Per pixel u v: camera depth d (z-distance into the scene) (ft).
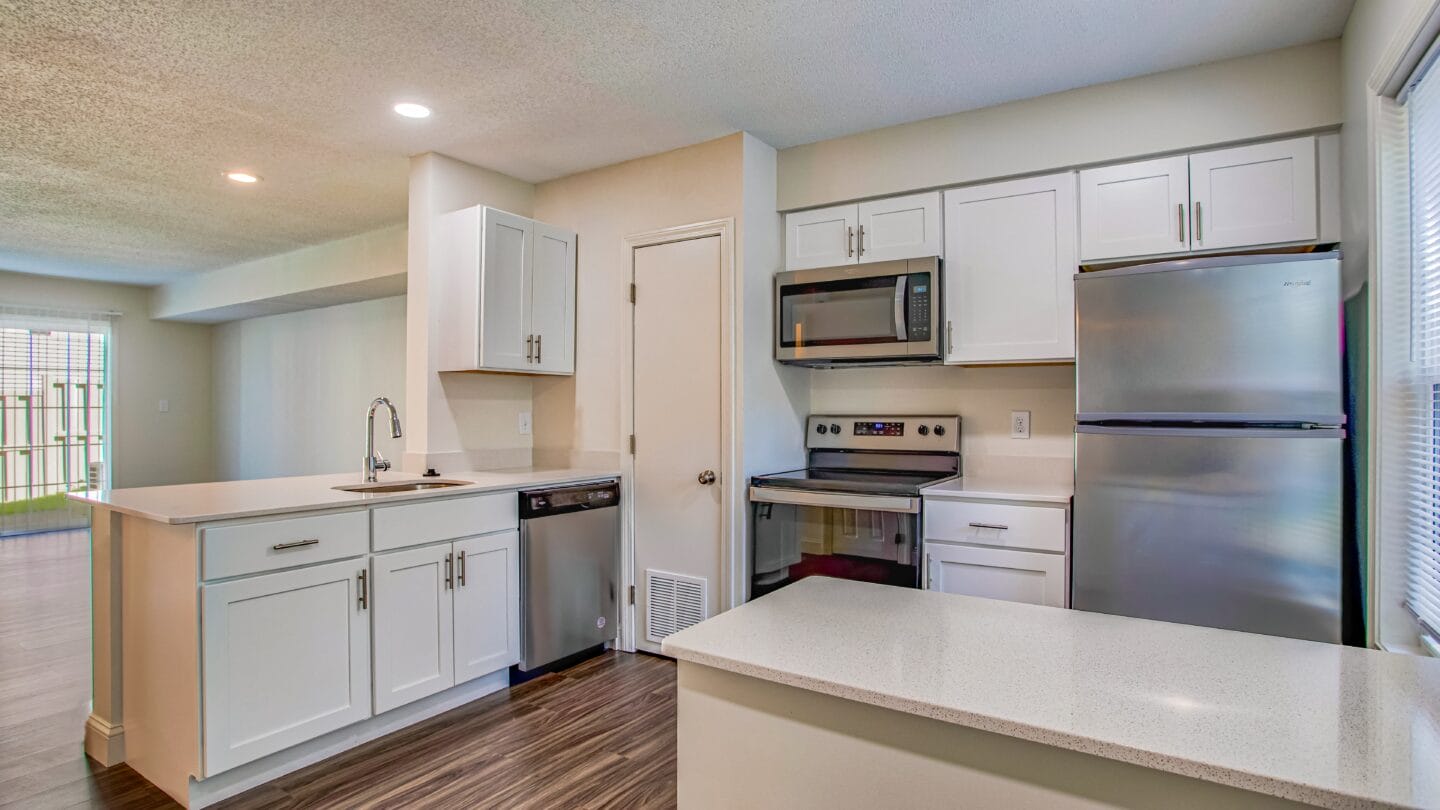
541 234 11.32
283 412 21.89
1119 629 3.98
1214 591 7.04
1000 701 3.01
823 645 3.74
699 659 3.68
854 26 7.41
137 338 22.99
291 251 17.63
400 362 18.45
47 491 21.52
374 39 7.57
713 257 10.48
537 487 10.03
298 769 7.48
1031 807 2.92
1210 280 7.10
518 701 9.29
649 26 7.38
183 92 8.75
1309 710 2.91
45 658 10.78
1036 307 9.08
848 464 11.26
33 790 7.11
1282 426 6.81
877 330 9.84
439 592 8.78
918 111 9.53
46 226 15.11
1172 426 7.27
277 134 10.10
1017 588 8.38
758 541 10.12
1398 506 6.00
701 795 3.79
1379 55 6.15
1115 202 8.66
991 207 9.39
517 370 10.89
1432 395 5.59
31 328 21.13
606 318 11.64
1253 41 7.64
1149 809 2.70
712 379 10.48
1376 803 2.26
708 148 10.53
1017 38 7.63
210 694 6.70
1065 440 9.84
